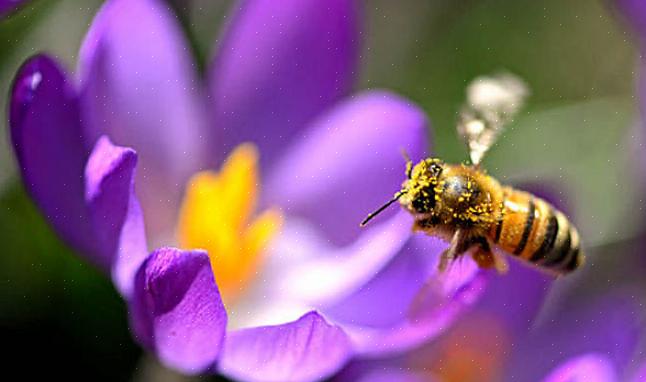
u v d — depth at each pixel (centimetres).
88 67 17
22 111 17
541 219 17
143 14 18
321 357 17
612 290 19
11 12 18
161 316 17
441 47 22
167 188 19
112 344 19
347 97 19
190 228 18
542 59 22
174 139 19
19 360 19
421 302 17
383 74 22
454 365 18
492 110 17
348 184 19
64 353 19
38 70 17
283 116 19
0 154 19
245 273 19
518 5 22
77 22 20
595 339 19
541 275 19
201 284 16
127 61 18
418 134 19
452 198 17
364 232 19
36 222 19
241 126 19
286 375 17
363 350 18
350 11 19
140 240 17
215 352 17
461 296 17
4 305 19
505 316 19
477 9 22
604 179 21
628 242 20
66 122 17
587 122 21
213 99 19
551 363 19
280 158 19
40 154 17
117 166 16
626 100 22
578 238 17
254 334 17
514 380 19
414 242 18
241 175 19
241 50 19
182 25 20
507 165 21
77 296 19
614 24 22
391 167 19
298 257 19
